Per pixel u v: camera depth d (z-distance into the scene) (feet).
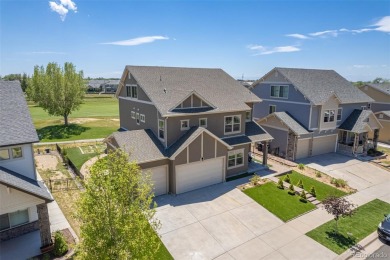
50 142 118.21
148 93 72.54
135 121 86.94
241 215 56.70
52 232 48.11
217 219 54.95
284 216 56.75
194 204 60.95
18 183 43.34
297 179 77.66
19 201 42.96
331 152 106.32
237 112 80.28
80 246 29.30
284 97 106.52
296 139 93.76
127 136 68.85
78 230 48.98
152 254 32.45
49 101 146.30
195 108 73.15
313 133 97.96
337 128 105.29
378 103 134.92
